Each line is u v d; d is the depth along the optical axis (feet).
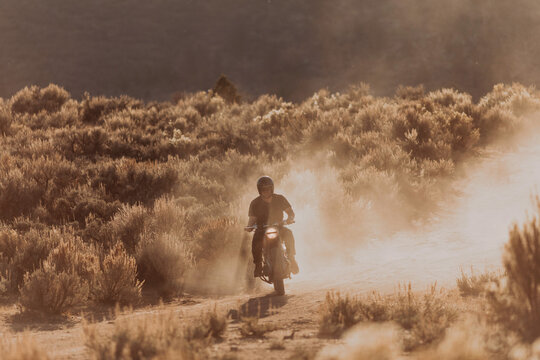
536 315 39.58
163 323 45.98
